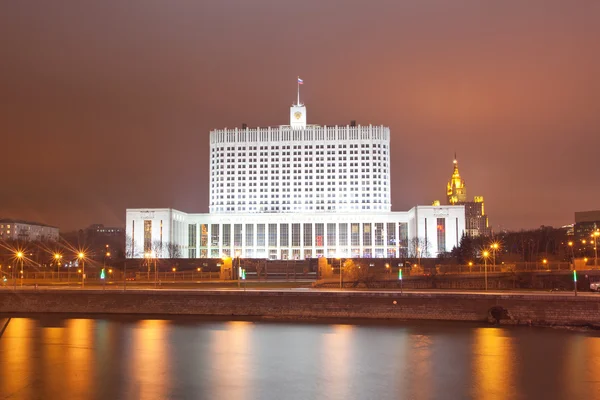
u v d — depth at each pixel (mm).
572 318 115188
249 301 127250
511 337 105688
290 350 97438
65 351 97062
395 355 93750
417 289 155125
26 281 174750
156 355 94562
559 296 116000
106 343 102625
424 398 74438
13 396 75125
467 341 102875
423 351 96188
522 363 88938
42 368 87375
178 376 83438
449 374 83938
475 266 183875
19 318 127312
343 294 124188
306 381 81188
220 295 128375
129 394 76000
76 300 132125
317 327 116000
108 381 81188
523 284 166000
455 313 120375
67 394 75875
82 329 114750
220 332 111688
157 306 129875
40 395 75500
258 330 113438
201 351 96938
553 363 88812
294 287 155000
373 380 81562
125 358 92812
